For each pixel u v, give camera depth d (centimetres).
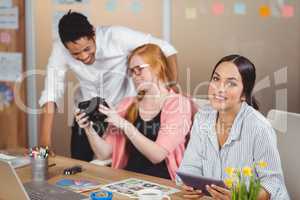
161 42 297
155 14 298
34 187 190
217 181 161
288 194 190
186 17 288
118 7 310
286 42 259
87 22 321
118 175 210
